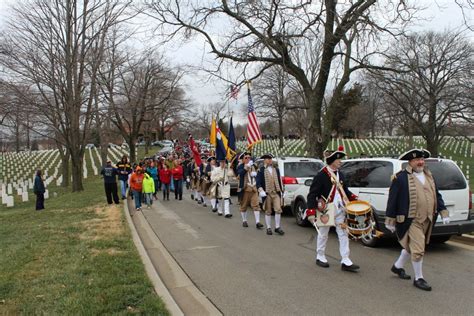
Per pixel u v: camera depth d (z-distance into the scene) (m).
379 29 14.50
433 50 27.61
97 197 17.81
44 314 4.58
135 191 14.16
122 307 4.82
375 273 6.41
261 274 6.45
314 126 17.09
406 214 5.66
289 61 16.70
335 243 8.62
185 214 13.11
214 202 13.57
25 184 27.61
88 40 21.55
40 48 23.45
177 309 4.83
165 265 7.10
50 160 44.81
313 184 6.78
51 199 21.06
